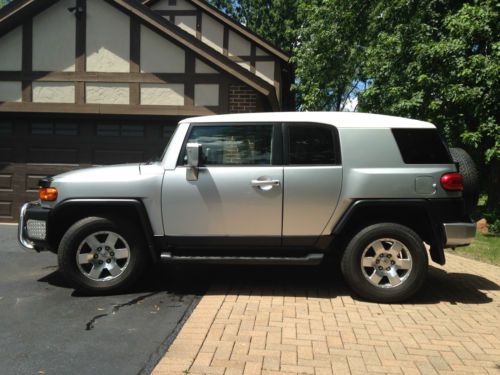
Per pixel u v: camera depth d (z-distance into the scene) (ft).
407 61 34.42
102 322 13.67
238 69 31.81
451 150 17.85
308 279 18.56
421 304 15.87
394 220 16.40
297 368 10.91
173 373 10.55
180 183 15.87
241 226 15.89
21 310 14.66
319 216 15.81
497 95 29.14
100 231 16.11
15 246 24.59
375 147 15.93
